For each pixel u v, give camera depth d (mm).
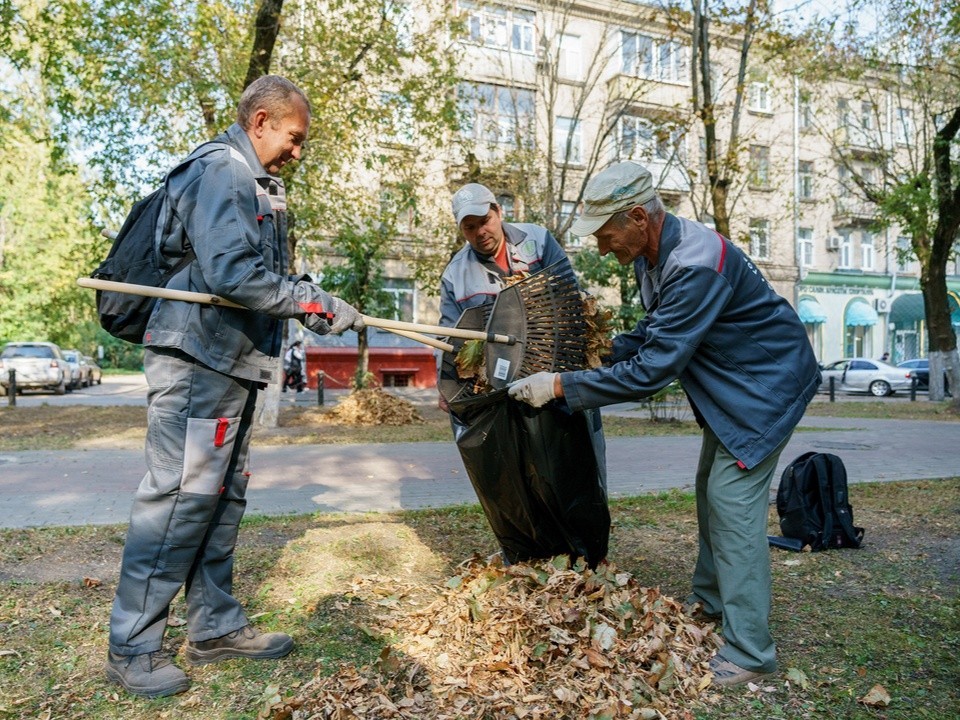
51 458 8477
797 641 3148
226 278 2490
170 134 11922
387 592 3529
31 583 3738
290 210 11883
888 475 7578
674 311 2691
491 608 2941
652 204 2816
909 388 26000
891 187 21172
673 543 4637
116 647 2664
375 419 13102
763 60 16078
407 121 13609
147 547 2658
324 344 26125
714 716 2510
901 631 3248
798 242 33469
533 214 16766
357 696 2516
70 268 27359
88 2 10297
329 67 11023
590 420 3334
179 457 2648
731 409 2762
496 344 3070
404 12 12344
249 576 3830
